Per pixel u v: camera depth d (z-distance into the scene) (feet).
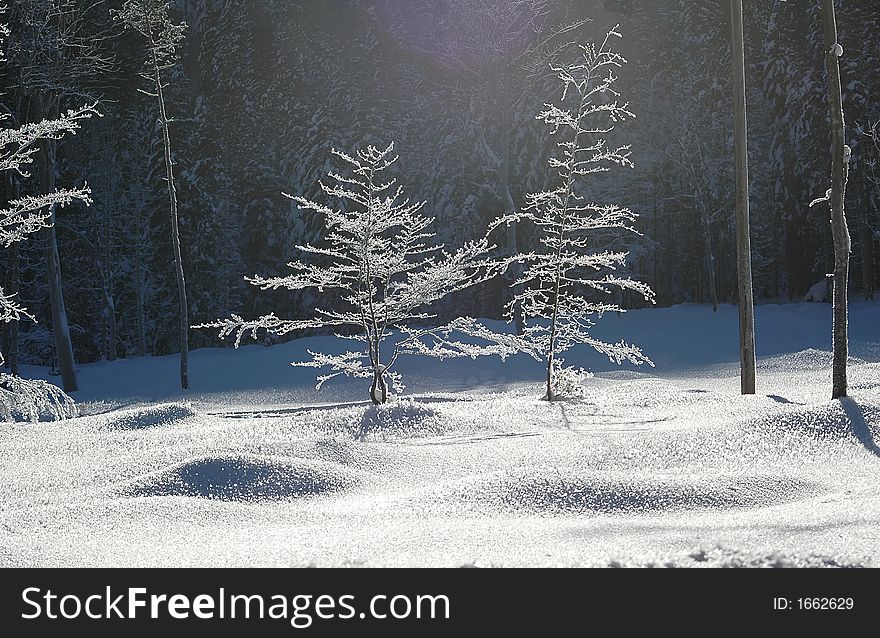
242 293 153.38
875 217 124.47
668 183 139.13
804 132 129.70
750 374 51.49
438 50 155.33
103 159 134.51
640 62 146.00
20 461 36.45
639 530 19.26
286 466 29.01
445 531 19.76
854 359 74.59
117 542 20.86
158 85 83.61
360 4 168.35
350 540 19.27
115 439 41.16
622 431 36.91
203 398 73.20
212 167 157.89
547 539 18.49
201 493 27.17
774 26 137.90
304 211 155.02
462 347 50.31
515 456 32.65
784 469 29.84
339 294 143.33
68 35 90.17
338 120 162.20
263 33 172.76
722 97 140.05
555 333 52.85
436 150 154.71
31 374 102.99
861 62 124.57
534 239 137.90
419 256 142.51
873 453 31.53
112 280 143.54
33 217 42.39
